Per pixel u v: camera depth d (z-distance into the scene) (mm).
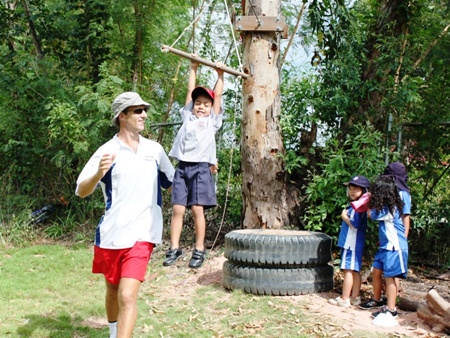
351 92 8258
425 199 8391
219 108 5871
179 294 6746
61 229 10125
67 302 6426
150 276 7441
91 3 10477
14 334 5418
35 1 11078
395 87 8047
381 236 5895
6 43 11383
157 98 11828
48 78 10711
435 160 8438
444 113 8469
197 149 5598
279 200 7938
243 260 6539
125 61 10805
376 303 6125
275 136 7906
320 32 8578
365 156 7457
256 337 5316
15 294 6691
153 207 4379
